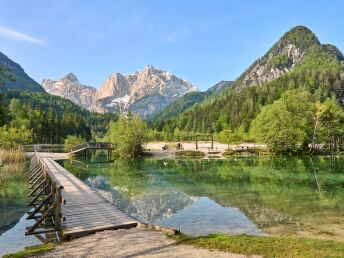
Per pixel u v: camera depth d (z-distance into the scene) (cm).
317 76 16612
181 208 1889
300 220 1538
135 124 6606
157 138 12469
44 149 9262
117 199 2214
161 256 877
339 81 15725
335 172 3481
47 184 2003
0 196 2253
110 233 1204
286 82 17225
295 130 5928
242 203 1977
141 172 3869
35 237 1317
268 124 6156
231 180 3025
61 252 983
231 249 894
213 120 17512
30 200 2117
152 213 1780
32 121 12369
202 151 6862
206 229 1431
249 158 5731
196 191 2478
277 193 2295
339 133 6456
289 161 4931
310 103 6556
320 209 1770
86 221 1377
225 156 6328
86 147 6391
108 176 3509
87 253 956
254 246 904
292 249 867
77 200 1855
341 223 1473
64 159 6016
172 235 1109
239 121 15025
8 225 1523
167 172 3825
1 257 970
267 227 1432
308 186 2588
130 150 6475
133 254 914
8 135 6050
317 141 6488
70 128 14275
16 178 3119
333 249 862
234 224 1501
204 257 845
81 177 3450
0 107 3962
